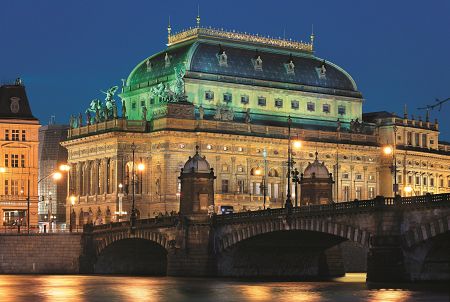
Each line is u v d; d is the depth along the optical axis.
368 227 135.12
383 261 132.75
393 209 132.25
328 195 183.62
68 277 169.25
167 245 166.62
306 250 165.25
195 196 165.62
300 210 145.38
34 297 123.56
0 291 133.38
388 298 113.75
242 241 157.88
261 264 163.75
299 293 125.62
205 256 161.75
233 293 126.69
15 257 182.88
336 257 171.88
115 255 183.25
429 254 133.38
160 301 116.81
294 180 174.50
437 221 127.12
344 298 116.50
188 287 137.75
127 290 133.38
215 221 162.00
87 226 183.25
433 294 117.56
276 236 155.12
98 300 118.88
